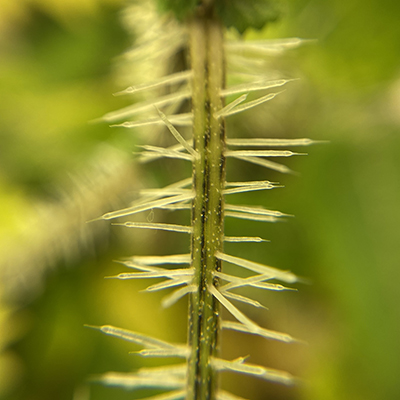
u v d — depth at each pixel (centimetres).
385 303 5
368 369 5
